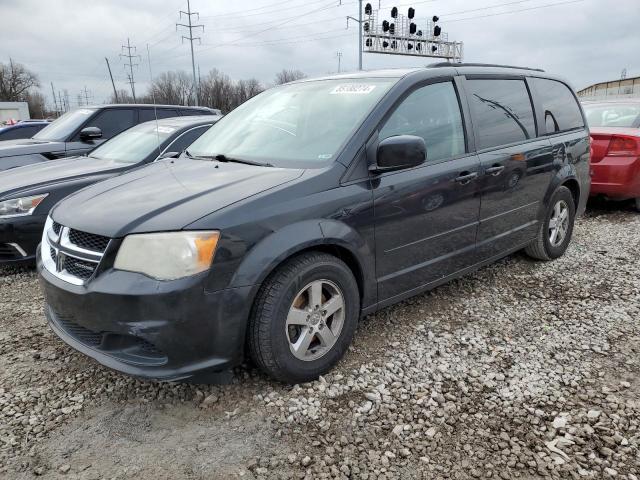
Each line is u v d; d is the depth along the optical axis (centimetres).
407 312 374
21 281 457
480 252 384
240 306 244
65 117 829
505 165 386
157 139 593
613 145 654
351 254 288
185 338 235
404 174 313
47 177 506
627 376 288
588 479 212
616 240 563
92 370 299
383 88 328
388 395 271
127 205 263
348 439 238
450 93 361
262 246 248
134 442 237
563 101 490
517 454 228
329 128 317
